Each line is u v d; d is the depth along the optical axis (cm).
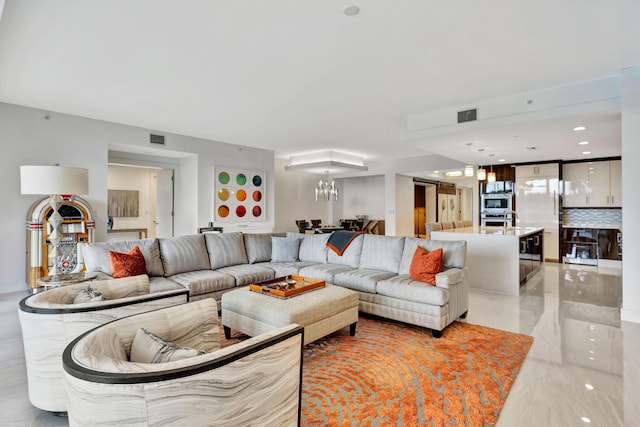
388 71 342
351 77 358
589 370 249
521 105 409
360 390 221
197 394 112
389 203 957
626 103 339
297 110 477
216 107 464
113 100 434
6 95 416
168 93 408
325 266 431
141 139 577
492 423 188
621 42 282
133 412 108
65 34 271
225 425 119
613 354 276
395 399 211
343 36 274
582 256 736
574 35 270
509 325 346
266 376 134
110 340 147
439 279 326
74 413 114
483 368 251
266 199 797
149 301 212
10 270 450
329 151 816
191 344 186
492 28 260
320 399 211
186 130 601
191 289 346
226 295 305
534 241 623
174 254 388
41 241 434
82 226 472
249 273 402
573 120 398
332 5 231
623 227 354
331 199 1121
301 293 303
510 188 803
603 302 434
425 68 334
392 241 416
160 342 141
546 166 761
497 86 384
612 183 710
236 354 123
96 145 523
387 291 342
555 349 286
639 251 348
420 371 247
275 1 227
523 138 501
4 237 445
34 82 374
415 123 503
